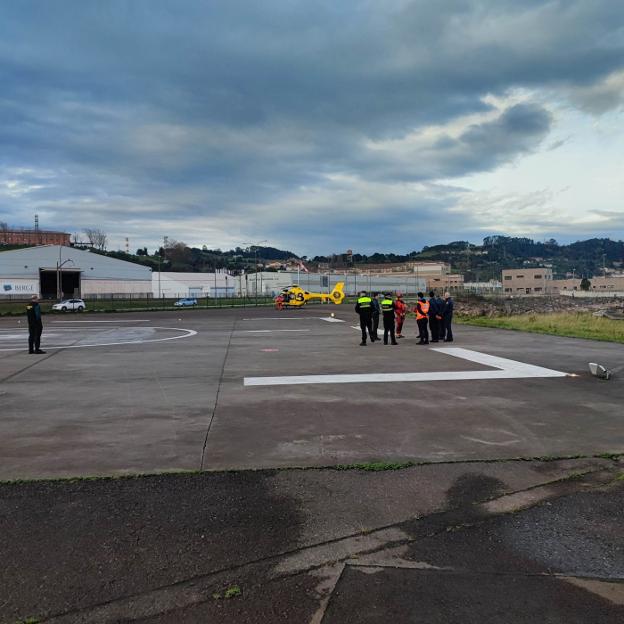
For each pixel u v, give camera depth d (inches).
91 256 3661.4
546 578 118.0
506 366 429.4
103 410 284.4
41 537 136.7
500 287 5334.6
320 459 199.0
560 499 161.3
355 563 124.4
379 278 4505.4
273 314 1640.0
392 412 274.7
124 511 152.6
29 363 479.8
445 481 175.9
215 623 102.9
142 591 113.2
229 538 136.3
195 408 287.7
